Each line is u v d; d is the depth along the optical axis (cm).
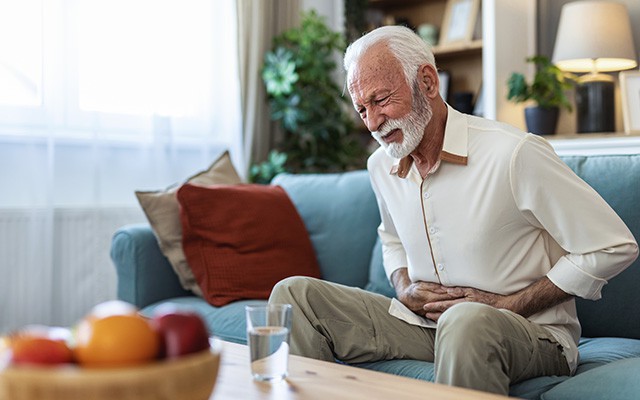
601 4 366
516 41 398
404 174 184
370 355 180
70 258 339
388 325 183
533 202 165
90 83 346
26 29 323
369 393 109
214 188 256
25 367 82
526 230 171
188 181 272
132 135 362
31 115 325
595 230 161
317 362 133
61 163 338
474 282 175
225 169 288
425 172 180
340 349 179
